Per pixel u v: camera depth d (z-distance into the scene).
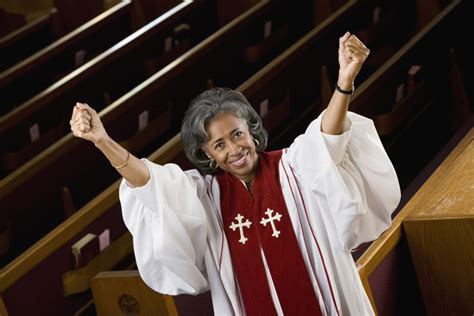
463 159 6.78
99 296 5.85
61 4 13.13
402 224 5.86
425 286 5.98
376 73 8.88
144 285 5.65
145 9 12.51
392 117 8.94
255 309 4.41
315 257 4.36
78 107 4.07
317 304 4.37
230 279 4.42
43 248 7.08
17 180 8.29
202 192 4.46
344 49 4.01
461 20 10.16
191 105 4.27
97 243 7.44
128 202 4.37
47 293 7.15
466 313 5.96
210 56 10.11
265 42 10.73
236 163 4.26
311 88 9.93
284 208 4.37
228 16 11.86
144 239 4.40
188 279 4.37
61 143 8.56
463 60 10.28
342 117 4.12
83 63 11.62
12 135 9.64
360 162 4.27
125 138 9.20
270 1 10.90
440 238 5.81
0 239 8.13
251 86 8.98
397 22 11.12
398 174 9.23
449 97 9.72
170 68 9.54
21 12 13.28
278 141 9.47
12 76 11.02
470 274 5.82
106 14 11.74
